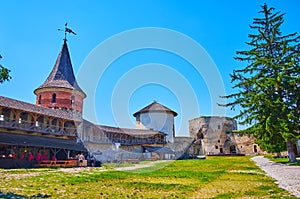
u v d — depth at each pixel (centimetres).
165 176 1441
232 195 798
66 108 4022
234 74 2381
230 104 2364
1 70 859
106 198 774
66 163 2638
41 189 945
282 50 2278
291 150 2291
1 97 2931
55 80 4231
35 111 3089
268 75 2320
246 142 5350
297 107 2114
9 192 852
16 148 2766
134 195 828
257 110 2192
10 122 2816
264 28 2569
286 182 1067
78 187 1012
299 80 2058
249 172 1609
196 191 902
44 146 2781
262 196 762
